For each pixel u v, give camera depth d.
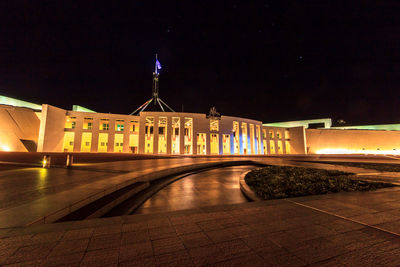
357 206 4.24
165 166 12.35
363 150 54.03
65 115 36.12
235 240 2.60
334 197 5.05
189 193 6.95
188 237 2.67
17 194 4.82
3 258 2.06
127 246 2.38
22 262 2.01
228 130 42.94
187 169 12.66
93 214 3.94
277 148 53.50
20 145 30.89
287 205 4.29
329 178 8.15
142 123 38.34
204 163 14.93
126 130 39.41
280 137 54.75
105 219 3.28
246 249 2.37
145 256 2.17
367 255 2.25
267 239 2.64
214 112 43.31
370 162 17.28
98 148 38.22
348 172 10.10
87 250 2.26
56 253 2.18
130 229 2.90
